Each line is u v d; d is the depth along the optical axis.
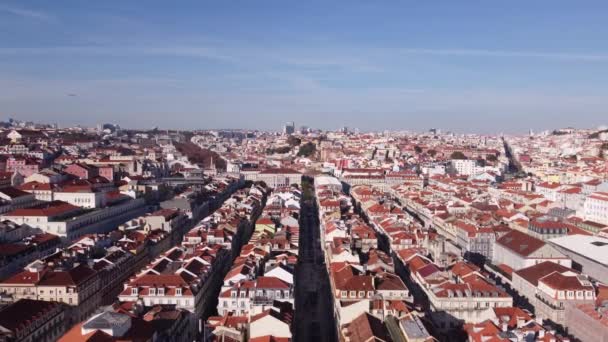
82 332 199.50
